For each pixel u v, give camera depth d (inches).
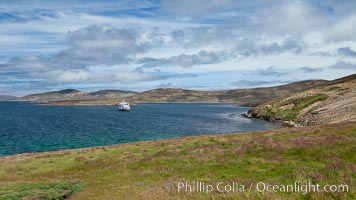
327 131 1676.9
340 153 1101.1
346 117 4067.4
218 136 2155.5
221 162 1192.2
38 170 1455.5
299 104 6245.1
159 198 715.4
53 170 1434.5
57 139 3791.8
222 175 974.4
